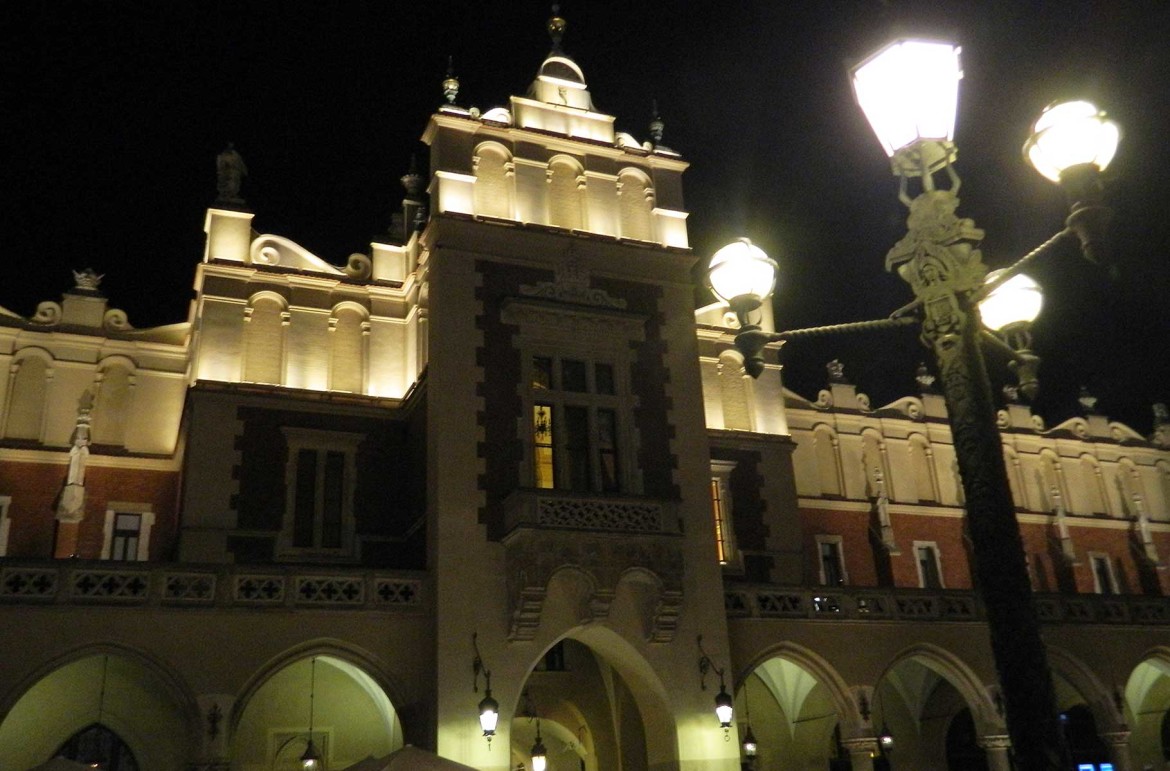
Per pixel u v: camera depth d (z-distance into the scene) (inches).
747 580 1027.3
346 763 891.4
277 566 760.3
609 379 908.0
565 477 860.0
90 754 848.9
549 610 804.0
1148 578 1439.5
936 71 343.9
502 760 751.7
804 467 1286.9
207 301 956.0
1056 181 331.0
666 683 815.1
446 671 758.5
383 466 958.4
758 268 402.9
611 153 1003.9
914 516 1330.0
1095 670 999.6
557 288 909.8
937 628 944.9
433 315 859.4
